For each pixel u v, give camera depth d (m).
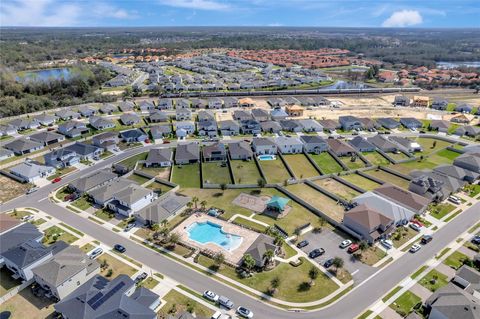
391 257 71.44
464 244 75.25
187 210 89.19
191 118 169.62
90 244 75.81
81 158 120.56
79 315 53.50
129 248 74.69
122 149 131.12
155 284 64.12
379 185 103.25
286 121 158.50
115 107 184.38
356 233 78.12
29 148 127.69
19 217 86.31
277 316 57.22
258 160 120.94
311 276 65.31
